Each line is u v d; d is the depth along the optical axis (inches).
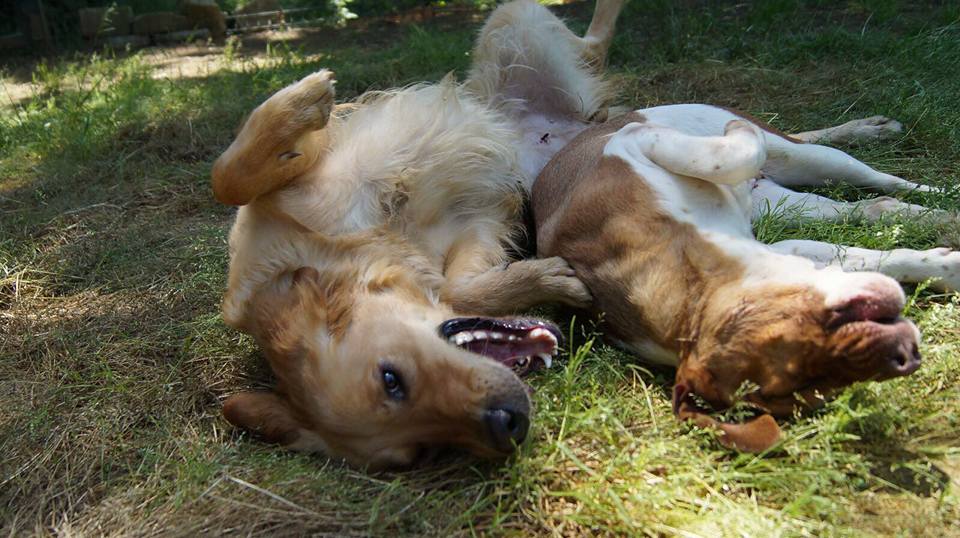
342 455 38.7
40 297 56.5
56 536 37.2
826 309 32.0
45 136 82.0
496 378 35.6
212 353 47.7
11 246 62.1
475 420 35.2
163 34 137.9
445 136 49.7
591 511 33.3
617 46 85.3
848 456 32.9
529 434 36.5
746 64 77.0
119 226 63.9
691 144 40.3
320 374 39.1
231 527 35.4
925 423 34.9
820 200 47.9
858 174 49.6
